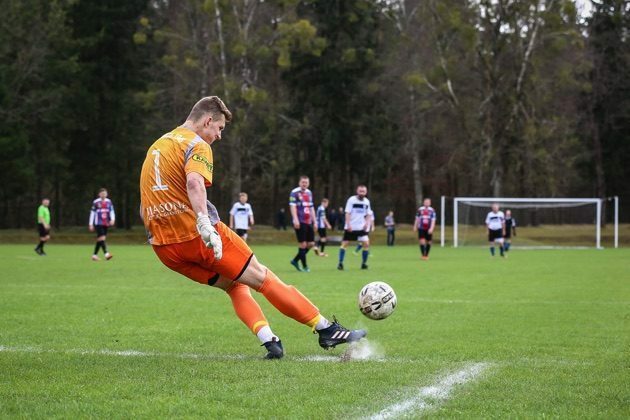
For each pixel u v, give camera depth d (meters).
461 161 94.62
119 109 85.69
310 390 8.25
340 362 10.10
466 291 22.27
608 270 32.75
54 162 83.00
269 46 79.06
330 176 98.62
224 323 14.69
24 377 8.95
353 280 26.58
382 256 47.88
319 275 29.39
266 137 81.94
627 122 93.31
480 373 9.37
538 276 28.89
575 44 79.50
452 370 9.55
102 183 87.75
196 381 8.70
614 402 7.80
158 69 88.38
